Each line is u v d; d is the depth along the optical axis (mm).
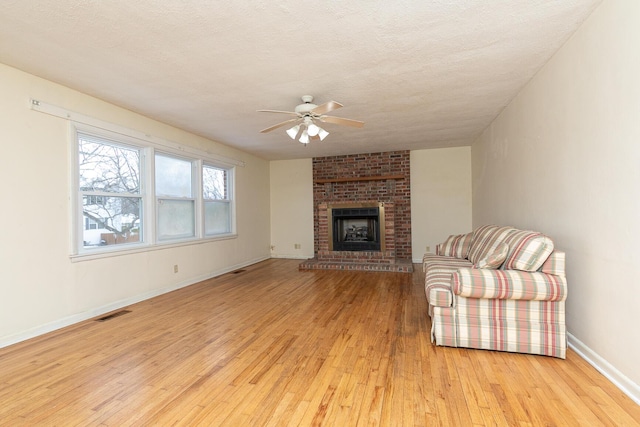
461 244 4039
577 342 2234
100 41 2188
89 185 3266
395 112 3852
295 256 7004
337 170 6562
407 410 1631
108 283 3363
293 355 2279
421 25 2057
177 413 1630
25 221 2646
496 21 2031
